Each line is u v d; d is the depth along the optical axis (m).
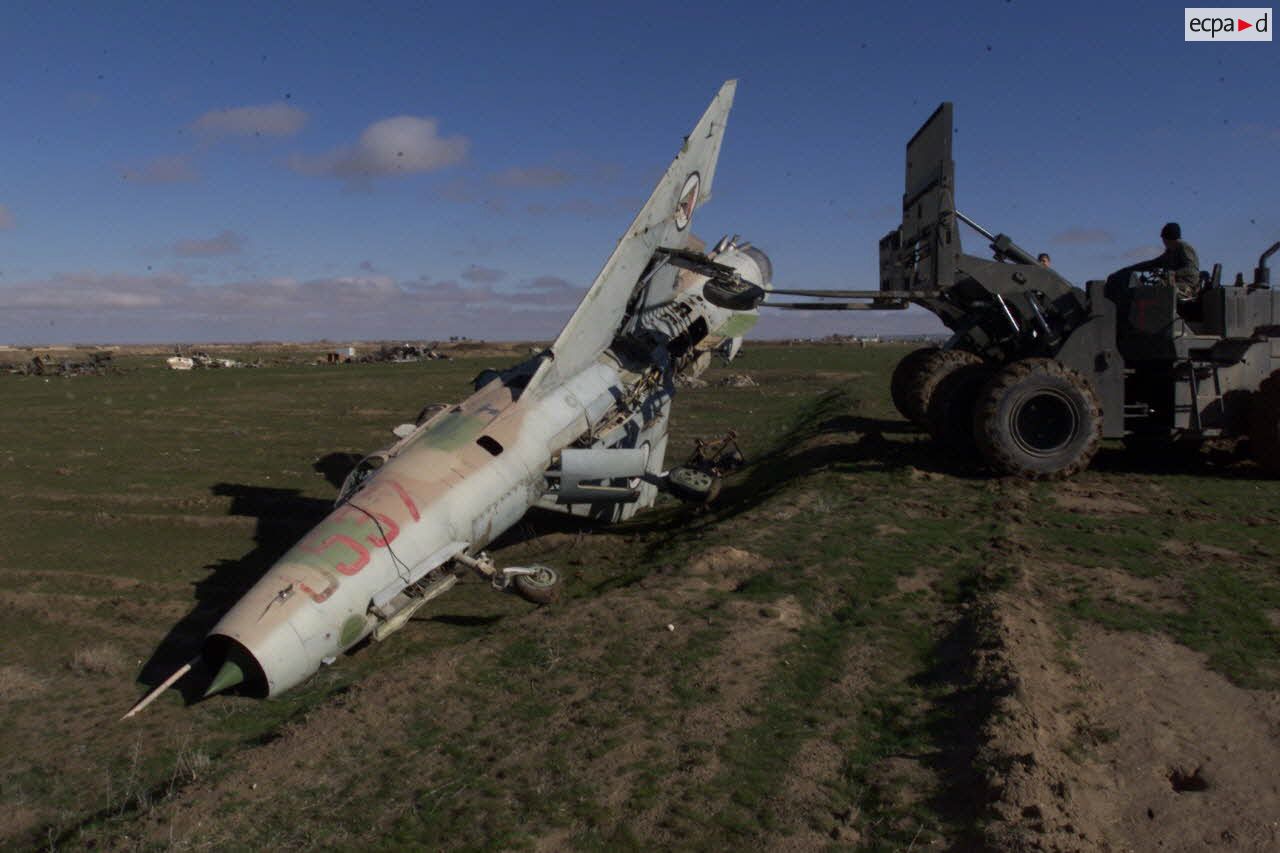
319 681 7.77
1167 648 6.83
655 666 6.98
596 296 12.05
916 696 6.29
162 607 9.93
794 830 4.84
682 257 12.94
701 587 8.71
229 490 16.52
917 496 11.70
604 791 5.29
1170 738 5.58
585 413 11.44
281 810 5.30
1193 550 9.02
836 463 14.25
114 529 13.62
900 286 14.29
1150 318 12.32
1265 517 10.26
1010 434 12.06
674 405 30.11
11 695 7.67
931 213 12.90
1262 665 6.47
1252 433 12.16
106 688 7.81
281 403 34.31
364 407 32.41
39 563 11.76
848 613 7.87
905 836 4.71
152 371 63.97
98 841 5.09
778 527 10.55
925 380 15.05
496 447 10.28
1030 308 12.73
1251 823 4.70
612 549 11.84
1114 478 12.57
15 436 24.48
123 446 22.39
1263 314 12.33
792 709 6.22
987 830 4.57
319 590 7.87
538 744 5.90
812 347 107.19
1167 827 4.71
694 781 5.35
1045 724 5.63
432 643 8.60
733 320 15.37
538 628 7.93
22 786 6.10
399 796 5.39
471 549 9.52
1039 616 7.44
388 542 8.57
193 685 7.84
